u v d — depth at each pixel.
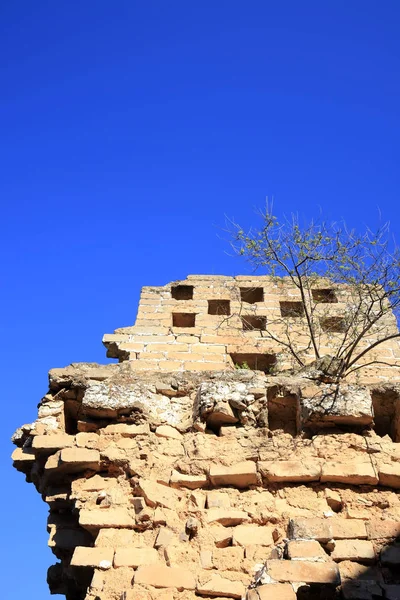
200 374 11.60
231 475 10.04
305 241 13.32
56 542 10.38
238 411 10.85
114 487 10.15
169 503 9.88
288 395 11.06
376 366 14.04
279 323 15.19
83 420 10.98
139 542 9.48
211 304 16.14
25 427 11.45
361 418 10.49
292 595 7.84
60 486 10.66
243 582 8.81
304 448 10.29
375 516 9.64
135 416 10.91
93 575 9.22
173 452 10.53
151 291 16.12
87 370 11.76
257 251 13.39
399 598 8.43
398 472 9.92
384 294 12.64
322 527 8.92
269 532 9.47
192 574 8.91
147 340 14.71
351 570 8.89
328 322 15.16
